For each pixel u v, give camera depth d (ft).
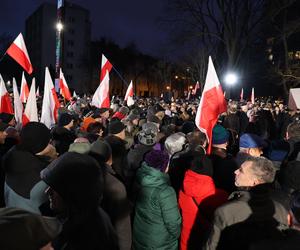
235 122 33.47
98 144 11.74
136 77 227.20
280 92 153.48
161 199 10.54
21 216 3.64
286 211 9.12
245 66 153.89
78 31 279.08
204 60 125.18
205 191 11.32
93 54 223.30
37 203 9.02
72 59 277.64
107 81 28.81
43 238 3.69
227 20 104.32
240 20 103.30
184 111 39.68
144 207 10.83
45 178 6.04
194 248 11.58
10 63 173.37
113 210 10.21
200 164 11.54
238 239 8.70
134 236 11.23
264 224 8.72
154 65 221.25
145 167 11.03
